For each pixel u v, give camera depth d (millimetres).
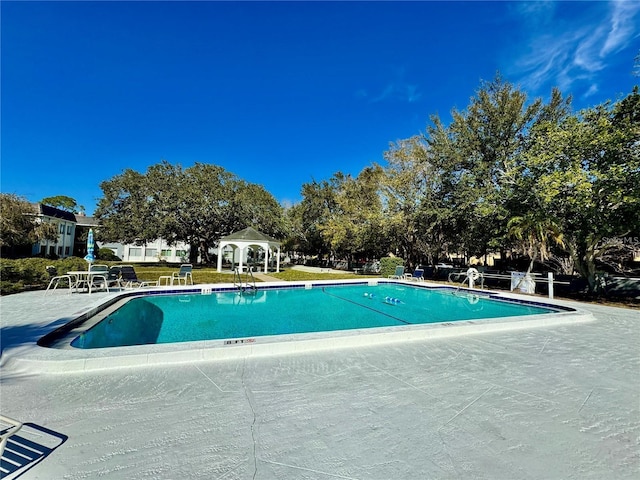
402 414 2793
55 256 31141
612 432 2545
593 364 4254
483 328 6121
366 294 13289
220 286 12703
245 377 3660
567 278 13938
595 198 10445
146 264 32250
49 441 2334
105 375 3709
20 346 4449
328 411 2838
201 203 27969
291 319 8648
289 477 1941
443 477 1956
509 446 2318
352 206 24328
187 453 2193
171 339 6512
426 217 18844
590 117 11352
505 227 14352
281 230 32219
